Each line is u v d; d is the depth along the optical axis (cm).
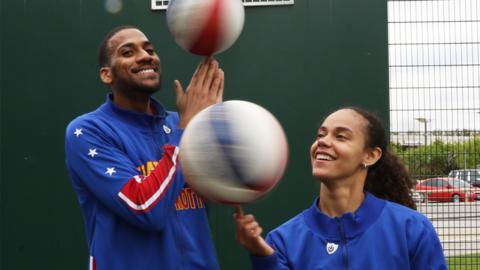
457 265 653
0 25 497
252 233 215
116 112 278
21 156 492
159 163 259
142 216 250
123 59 270
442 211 617
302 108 491
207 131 196
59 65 497
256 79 494
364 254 238
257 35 494
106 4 499
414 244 236
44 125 494
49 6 498
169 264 263
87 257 487
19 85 496
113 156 262
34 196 490
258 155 193
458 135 581
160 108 292
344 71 491
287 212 487
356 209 248
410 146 584
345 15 492
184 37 263
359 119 247
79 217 489
